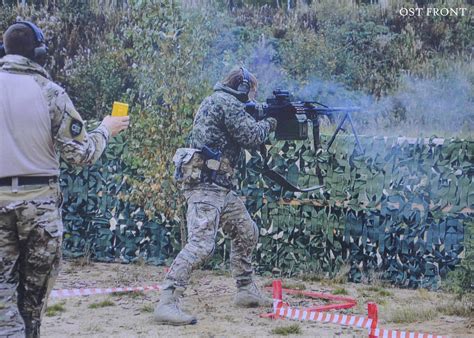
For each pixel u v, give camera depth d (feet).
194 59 29.86
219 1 41.11
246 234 22.76
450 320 21.88
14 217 14.16
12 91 14.23
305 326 20.72
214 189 21.66
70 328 20.34
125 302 23.73
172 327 20.57
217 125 21.65
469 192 25.95
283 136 22.40
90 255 30.86
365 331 20.20
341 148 27.48
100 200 30.76
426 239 26.53
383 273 27.14
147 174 29.66
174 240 30.04
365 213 27.35
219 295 25.05
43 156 14.37
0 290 14.23
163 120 29.55
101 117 41.75
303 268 28.12
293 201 28.14
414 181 26.63
